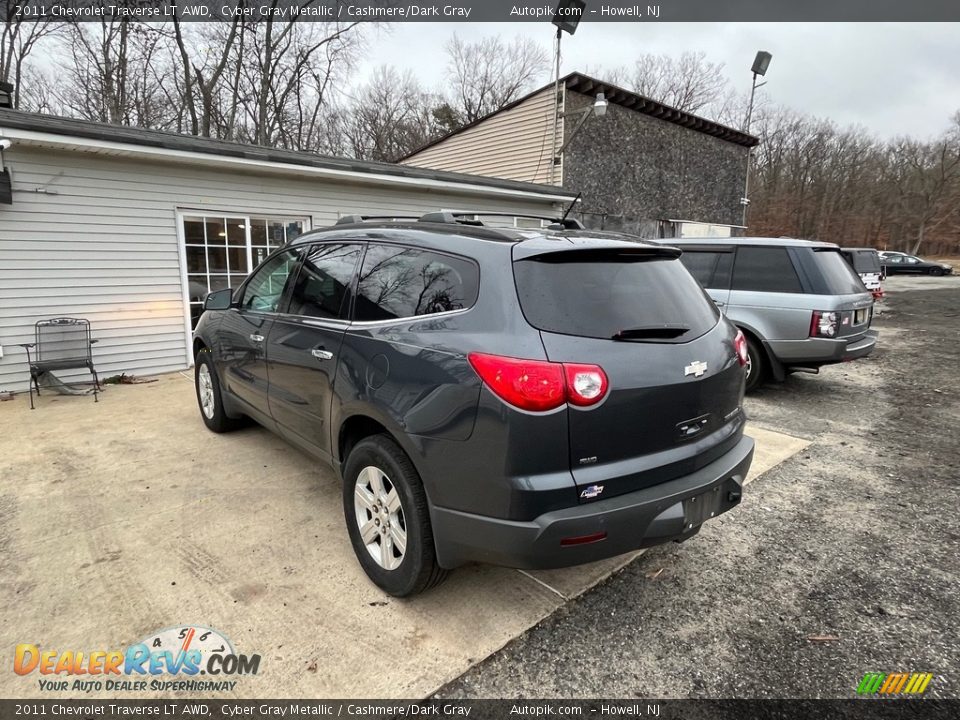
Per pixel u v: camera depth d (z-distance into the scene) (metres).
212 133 22.02
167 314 6.90
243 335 3.68
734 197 18.73
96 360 6.46
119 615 2.27
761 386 6.19
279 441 4.40
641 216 15.32
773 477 3.80
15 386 5.95
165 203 6.68
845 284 5.50
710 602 2.43
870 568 2.69
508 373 1.87
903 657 2.10
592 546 1.92
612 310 2.08
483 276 2.10
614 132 14.31
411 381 2.16
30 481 3.62
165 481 3.62
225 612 2.30
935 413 5.34
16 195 5.72
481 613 2.33
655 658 2.09
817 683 1.97
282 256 3.53
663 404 2.06
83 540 2.86
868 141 49.38
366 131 32.19
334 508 3.25
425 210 9.34
